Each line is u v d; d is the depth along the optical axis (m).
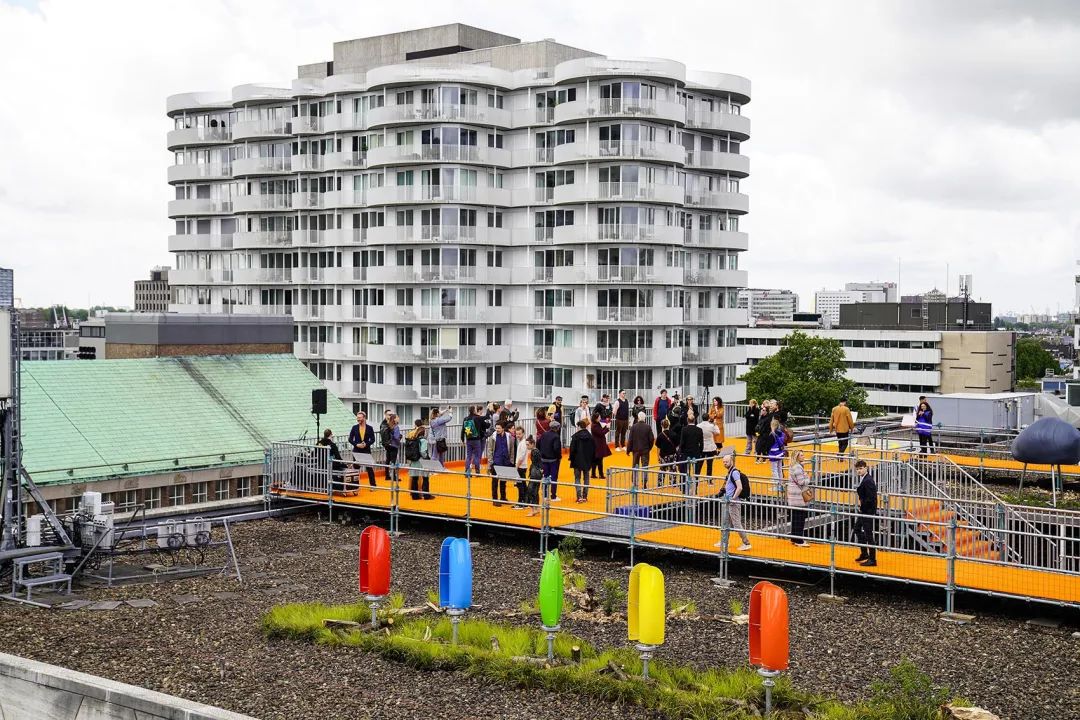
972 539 25.38
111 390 35.28
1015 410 46.50
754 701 15.85
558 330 79.06
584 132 76.19
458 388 80.06
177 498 31.78
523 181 80.38
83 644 18.91
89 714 15.38
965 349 145.25
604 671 17.09
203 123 96.81
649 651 16.66
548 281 79.12
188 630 19.83
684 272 81.12
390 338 82.25
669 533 25.73
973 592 21.25
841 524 26.62
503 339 81.88
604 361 76.44
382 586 19.48
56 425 31.97
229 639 19.28
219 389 37.94
